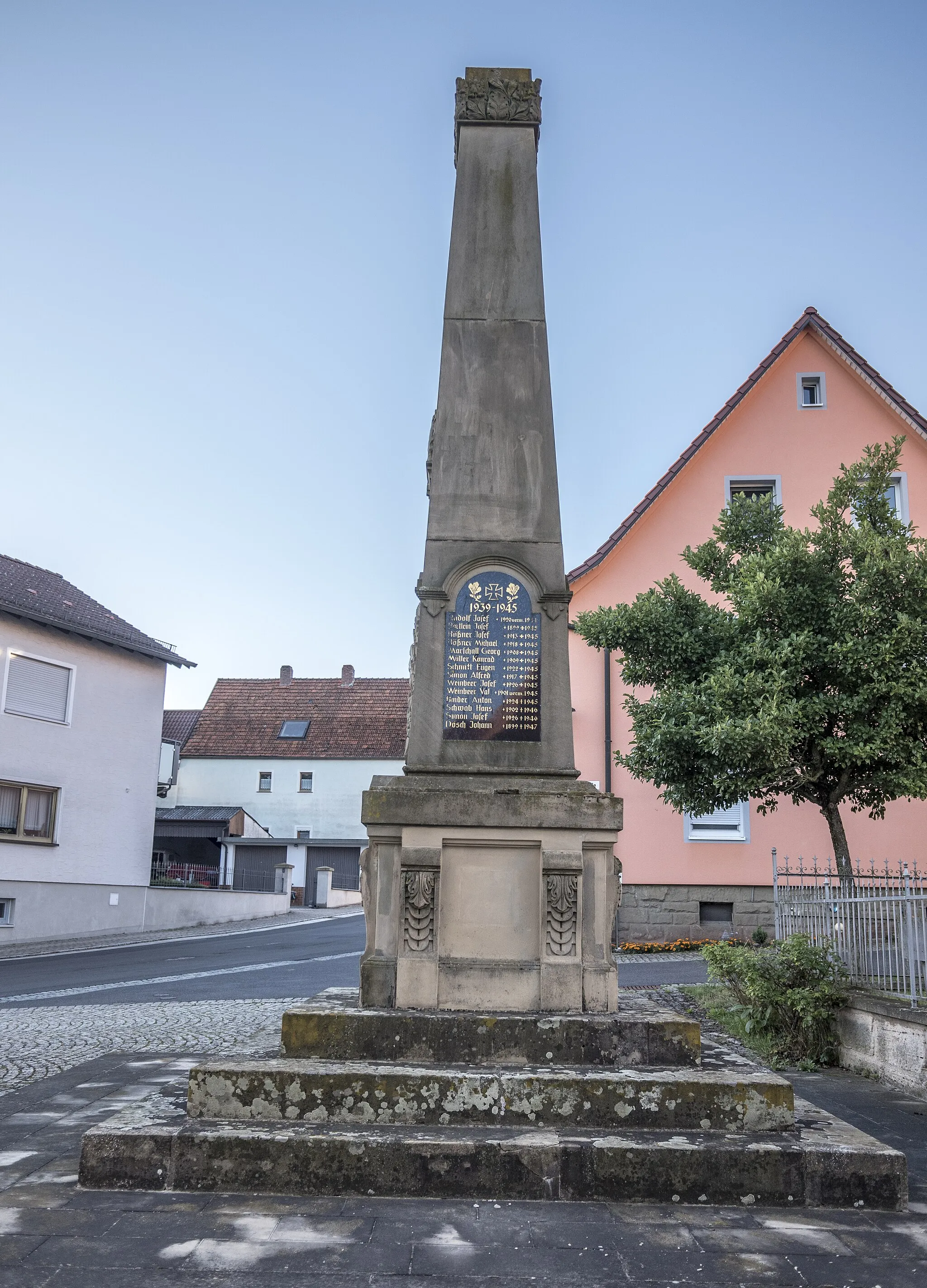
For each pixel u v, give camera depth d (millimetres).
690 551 15766
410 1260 4566
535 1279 4395
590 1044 6469
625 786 20281
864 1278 4453
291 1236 4820
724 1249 4762
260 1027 11102
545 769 7598
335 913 39062
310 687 55562
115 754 26812
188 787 51750
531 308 8406
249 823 48594
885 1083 8828
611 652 20734
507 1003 6895
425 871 7016
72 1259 4500
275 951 21344
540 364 8305
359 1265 4492
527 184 8625
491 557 7930
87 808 25750
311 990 14695
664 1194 5387
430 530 7984
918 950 8695
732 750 13188
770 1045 10047
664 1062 6449
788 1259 4652
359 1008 6840
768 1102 5852
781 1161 5410
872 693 13141
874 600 13430
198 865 43594
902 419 20875
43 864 24281
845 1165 5395
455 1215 5137
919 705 13086
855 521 17125
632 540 21172
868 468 14312
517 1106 5902
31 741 24156
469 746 7668
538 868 7152
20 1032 10719
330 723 53125
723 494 21141
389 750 51312
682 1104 5867
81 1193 5344
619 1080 5930
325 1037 6500
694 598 15383
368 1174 5422
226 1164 5426
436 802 7086
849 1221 5160
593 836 7098
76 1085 7891
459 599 7879
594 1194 5395
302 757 51375
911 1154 6547
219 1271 4402
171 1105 6262
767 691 13406
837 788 14008
